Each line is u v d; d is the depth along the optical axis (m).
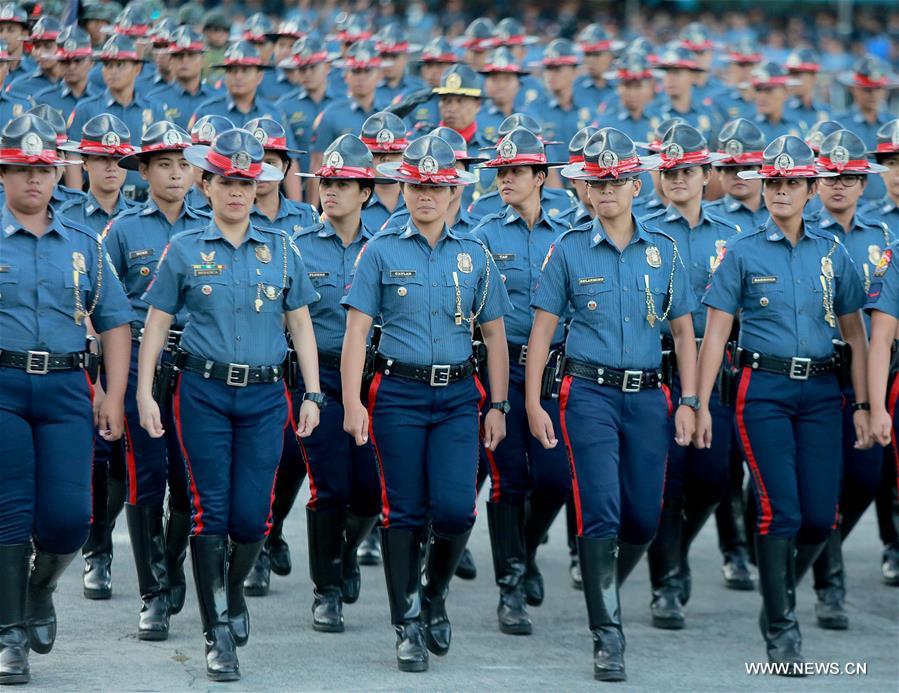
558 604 29.16
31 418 22.19
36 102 42.38
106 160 28.36
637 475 24.77
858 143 28.67
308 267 26.92
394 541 24.12
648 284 24.72
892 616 29.09
